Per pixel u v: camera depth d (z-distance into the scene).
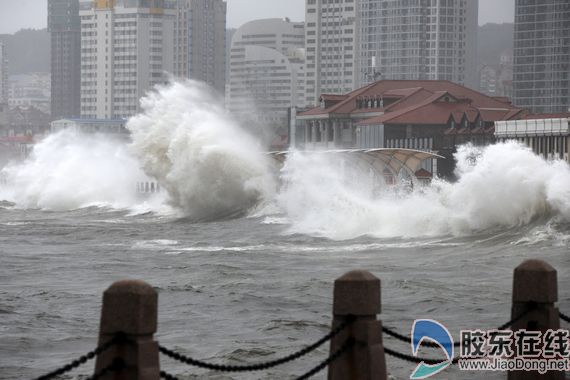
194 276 105.12
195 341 68.44
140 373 36.94
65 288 98.25
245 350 64.06
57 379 57.66
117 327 37.16
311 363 60.41
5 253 137.75
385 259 120.88
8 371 60.16
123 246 148.75
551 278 45.84
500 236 132.38
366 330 41.28
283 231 167.12
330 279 100.62
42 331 73.19
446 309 79.25
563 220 130.75
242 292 90.69
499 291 88.50
